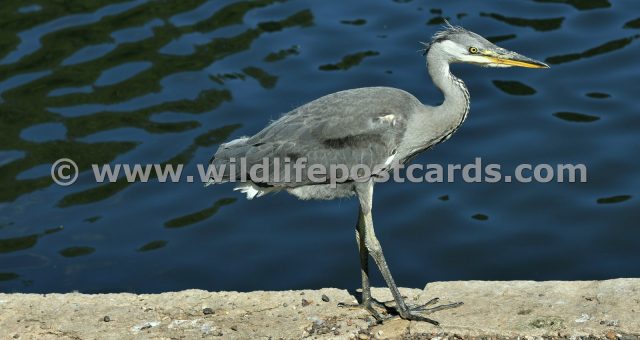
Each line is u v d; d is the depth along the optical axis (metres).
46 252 13.54
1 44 17.70
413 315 9.39
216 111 15.95
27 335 9.35
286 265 13.14
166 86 16.56
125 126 15.74
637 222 13.51
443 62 10.40
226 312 9.69
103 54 17.44
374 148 10.01
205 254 13.44
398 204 14.26
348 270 13.00
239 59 17.20
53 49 17.55
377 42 17.50
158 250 13.55
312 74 16.70
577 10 18.22
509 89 16.48
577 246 13.19
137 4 18.97
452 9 18.42
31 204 14.41
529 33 17.52
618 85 16.27
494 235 13.48
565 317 9.09
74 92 16.48
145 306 9.83
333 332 9.25
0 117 15.98
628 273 12.62
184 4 18.95
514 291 9.69
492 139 15.31
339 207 14.36
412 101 10.27
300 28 18.06
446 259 13.12
